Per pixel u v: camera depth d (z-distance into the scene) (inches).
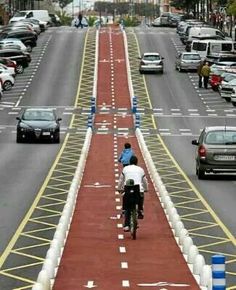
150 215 1535.4
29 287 1013.8
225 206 1638.8
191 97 3846.0
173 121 3255.4
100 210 1588.3
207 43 4776.1
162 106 3624.5
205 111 3499.0
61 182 1948.8
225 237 1337.4
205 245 1273.4
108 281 1027.9
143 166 2229.3
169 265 1123.9
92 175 2063.2
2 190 1827.0
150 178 2017.7
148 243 1282.0
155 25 6988.2
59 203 1665.8
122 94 3909.9
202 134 2050.9
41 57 4842.5
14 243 1289.4
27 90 3964.1
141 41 5428.2
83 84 4131.4
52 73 4399.6
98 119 3321.9
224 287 808.9
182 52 4808.1
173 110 3526.1
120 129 3088.1
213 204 1663.4
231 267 1122.0
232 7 5103.3
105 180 1979.6
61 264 1127.6
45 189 1843.0
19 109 3501.5
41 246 1264.8
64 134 2952.8
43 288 895.1
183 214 1553.9
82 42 5305.1
